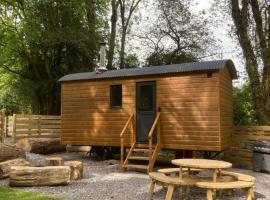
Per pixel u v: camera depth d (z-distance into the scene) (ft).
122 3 91.15
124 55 87.92
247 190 24.88
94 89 46.19
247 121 56.34
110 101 44.73
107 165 43.21
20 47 78.54
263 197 27.04
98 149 50.26
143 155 45.32
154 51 80.23
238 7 55.77
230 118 45.62
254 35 54.54
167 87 40.19
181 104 39.14
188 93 38.73
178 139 39.09
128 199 25.44
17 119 57.88
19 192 26.05
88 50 73.97
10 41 79.05
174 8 77.87
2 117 50.75
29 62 79.25
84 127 46.73
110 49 82.84
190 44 76.95
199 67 38.04
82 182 31.78
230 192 27.27
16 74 85.61
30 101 83.82
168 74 40.06
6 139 66.54
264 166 39.14
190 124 38.40
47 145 52.44
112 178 34.14
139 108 42.24
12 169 28.91
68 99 48.44
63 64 77.00
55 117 63.31
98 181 32.42
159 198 25.98
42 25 75.72
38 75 78.84
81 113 47.16
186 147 38.47
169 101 39.96
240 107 57.47
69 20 77.05
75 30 72.74
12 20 80.43
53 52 77.25
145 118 41.70
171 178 25.43
